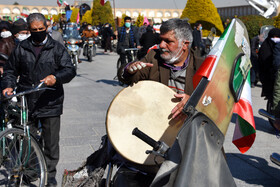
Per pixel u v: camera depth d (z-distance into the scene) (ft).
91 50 57.98
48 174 12.62
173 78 8.24
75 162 15.25
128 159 7.52
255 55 34.27
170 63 8.14
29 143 11.72
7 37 18.34
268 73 21.89
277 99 13.05
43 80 11.43
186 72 8.15
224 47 6.59
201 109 6.16
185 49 7.97
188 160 5.84
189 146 5.90
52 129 12.45
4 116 12.49
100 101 27.45
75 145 17.35
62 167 14.70
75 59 47.42
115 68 49.39
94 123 21.22
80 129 19.97
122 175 7.86
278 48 21.11
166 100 7.97
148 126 7.80
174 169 6.01
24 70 12.13
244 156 16.52
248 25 48.42
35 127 12.84
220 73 6.47
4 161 11.54
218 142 6.35
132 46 37.86
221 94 6.53
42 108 12.16
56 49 12.17
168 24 7.84
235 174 14.53
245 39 7.23
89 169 8.71
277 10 54.08
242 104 7.32
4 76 12.10
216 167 6.27
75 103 26.66
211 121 6.22
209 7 59.93
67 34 48.49
